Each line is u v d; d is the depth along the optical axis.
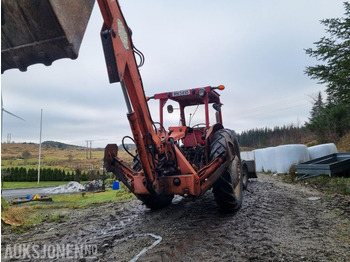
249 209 3.95
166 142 3.31
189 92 4.20
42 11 1.24
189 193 3.04
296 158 9.27
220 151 3.41
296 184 6.72
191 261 2.19
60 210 5.30
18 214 4.28
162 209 4.39
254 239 2.64
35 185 24.81
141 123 2.90
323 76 9.58
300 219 3.33
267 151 11.45
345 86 9.55
